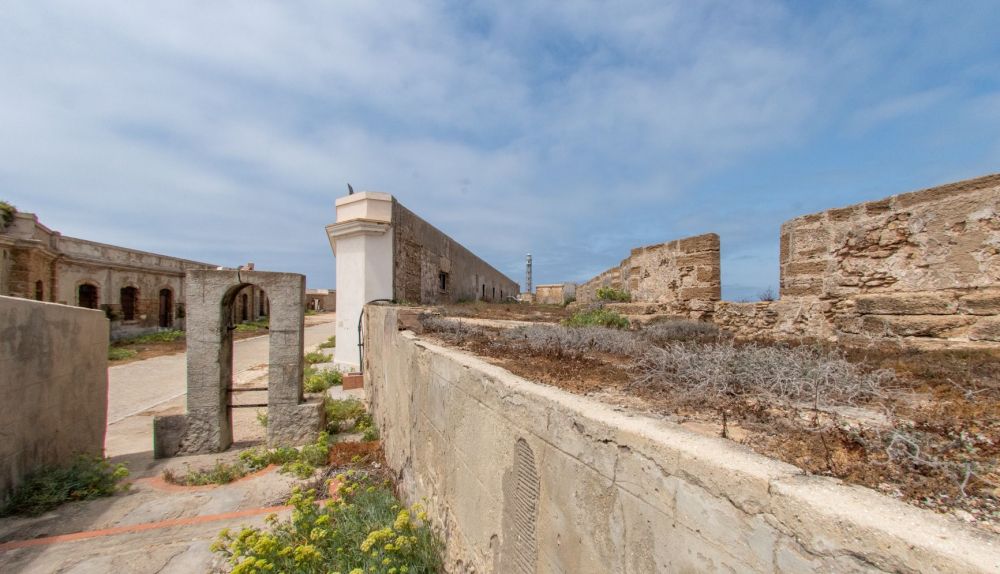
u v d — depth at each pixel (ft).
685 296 25.61
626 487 4.82
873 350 12.02
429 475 12.02
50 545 12.55
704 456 4.01
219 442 21.25
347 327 38.19
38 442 16.57
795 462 4.26
